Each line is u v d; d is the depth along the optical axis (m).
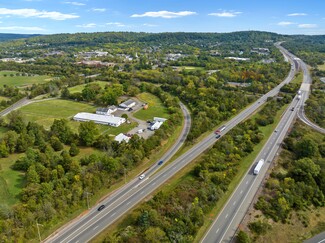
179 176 120.19
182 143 153.75
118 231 88.44
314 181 115.00
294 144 144.38
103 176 109.88
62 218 93.12
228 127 172.62
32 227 85.75
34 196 95.56
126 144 136.50
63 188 101.12
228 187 110.88
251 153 138.75
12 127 161.75
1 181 110.75
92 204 102.00
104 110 196.88
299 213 101.81
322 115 191.62
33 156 121.12
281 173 121.50
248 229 90.69
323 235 95.75
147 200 104.12
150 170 125.88
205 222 92.94
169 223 87.62
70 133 149.75
